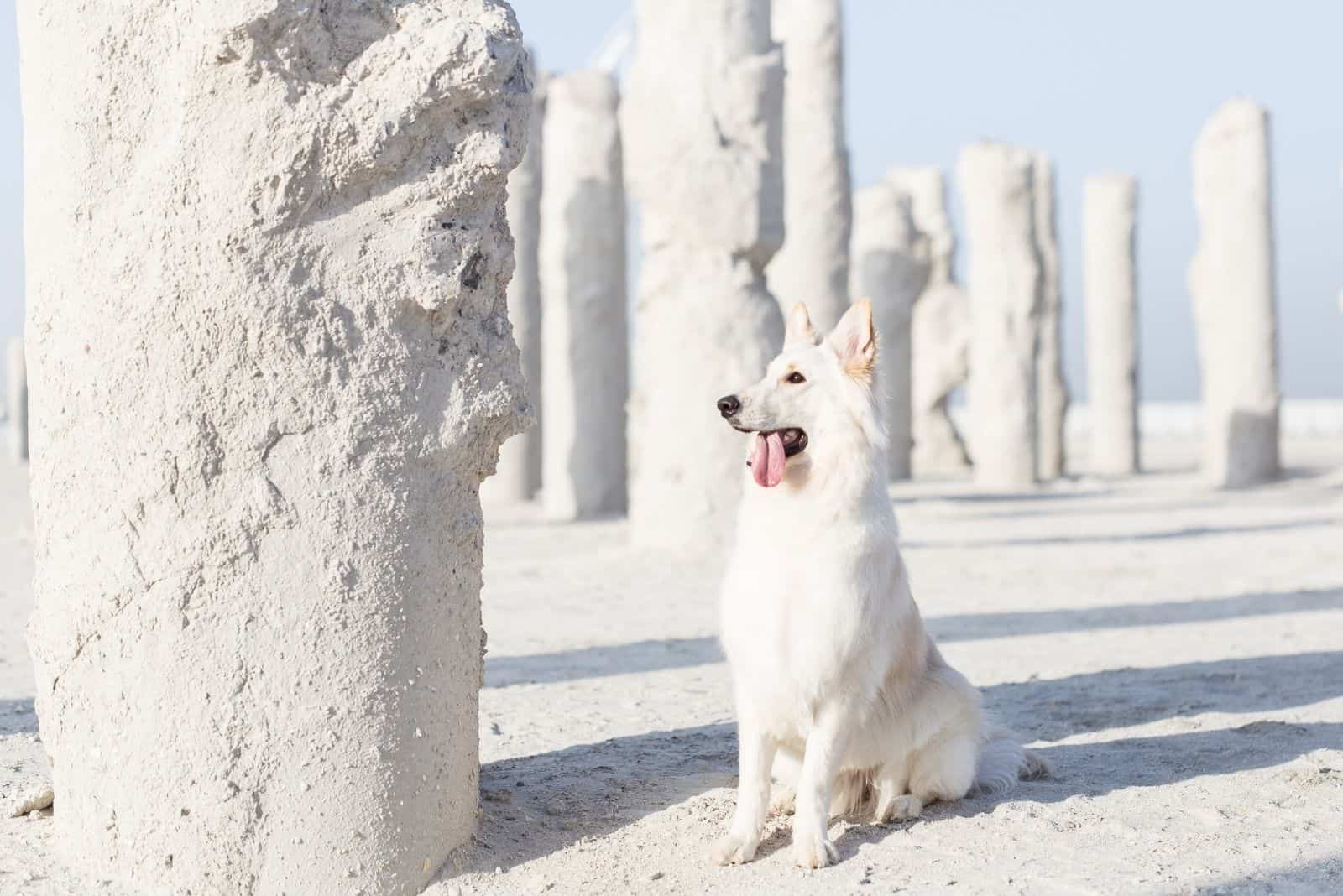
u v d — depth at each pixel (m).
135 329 4.24
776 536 4.46
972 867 4.35
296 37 4.21
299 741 4.24
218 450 4.24
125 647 4.26
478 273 4.42
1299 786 4.76
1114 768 4.97
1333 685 5.82
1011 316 19.34
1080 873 4.30
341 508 4.27
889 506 4.53
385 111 4.26
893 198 20.56
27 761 5.04
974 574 9.86
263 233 4.23
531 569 10.05
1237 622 7.43
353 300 4.29
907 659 4.60
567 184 15.54
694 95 9.90
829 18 14.38
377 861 4.28
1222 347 19.09
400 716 4.31
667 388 9.97
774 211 10.04
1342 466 21.70
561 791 4.77
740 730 4.50
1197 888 4.23
